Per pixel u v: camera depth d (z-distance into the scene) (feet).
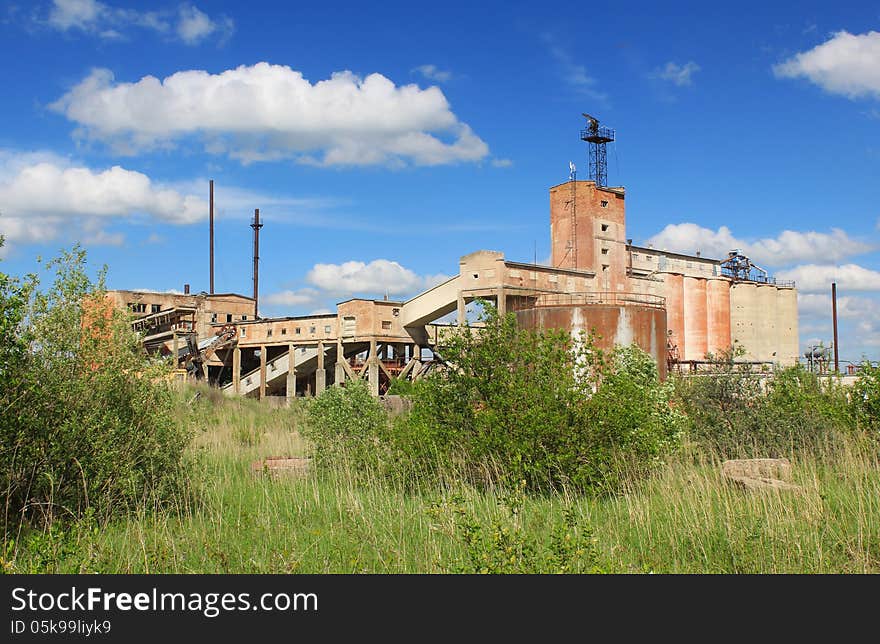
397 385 62.23
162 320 216.54
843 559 33.71
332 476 57.52
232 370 225.15
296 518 43.55
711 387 70.59
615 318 143.84
